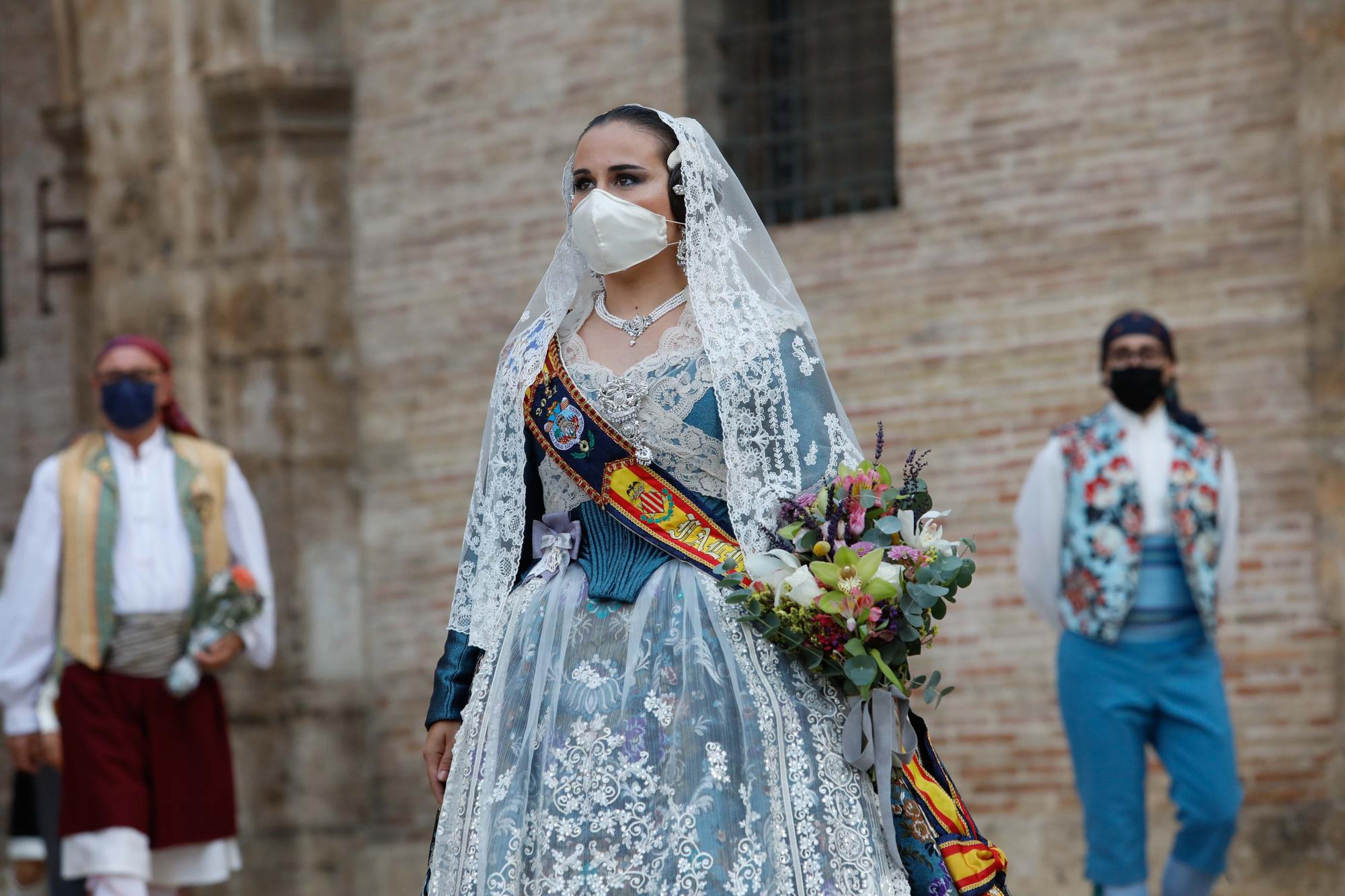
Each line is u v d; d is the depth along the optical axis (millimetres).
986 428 13156
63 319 18984
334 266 15859
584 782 4977
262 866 15414
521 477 5469
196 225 15898
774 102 14867
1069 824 12625
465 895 5012
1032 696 12867
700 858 4828
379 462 15773
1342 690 11844
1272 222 12219
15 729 10305
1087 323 12828
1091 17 12867
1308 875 11852
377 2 15875
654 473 5281
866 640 5133
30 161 19141
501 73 15281
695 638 5094
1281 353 12156
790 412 5289
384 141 15797
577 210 5305
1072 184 12914
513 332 5738
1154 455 9984
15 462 19266
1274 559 12102
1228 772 9758
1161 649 9789
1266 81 12266
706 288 5297
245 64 15617
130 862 9742
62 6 17234
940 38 13422
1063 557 10070
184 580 10258
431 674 15461
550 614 5266
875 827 5160
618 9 14766
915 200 13492
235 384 15812
